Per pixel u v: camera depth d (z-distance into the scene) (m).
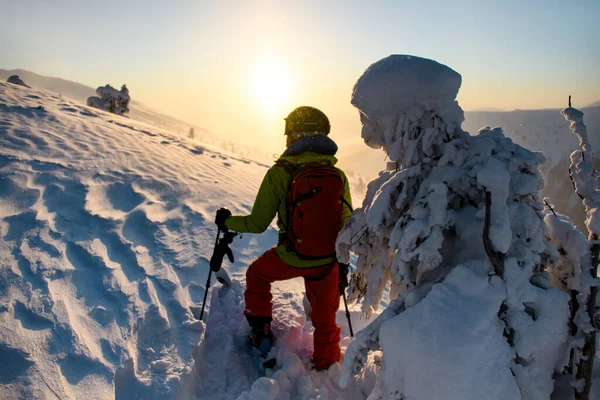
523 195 1.92
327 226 2.52
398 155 2.13
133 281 3.06
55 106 8.92
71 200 4.14
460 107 2.07
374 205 2.08
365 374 2.50
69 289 2.76
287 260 2.61
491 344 1.67
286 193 2.58
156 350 2.47
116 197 4.64
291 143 2.73
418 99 1.97
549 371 1.79
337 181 2.57
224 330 3.01
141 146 7.07
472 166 1.94
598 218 1.78
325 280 2.66
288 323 3.20
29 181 4.30
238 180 6.73
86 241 3.43
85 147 5.91
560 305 1.80
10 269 2.77
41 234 3.35
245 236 4.56
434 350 1.69
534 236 1.86
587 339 1.77
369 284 2.30
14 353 2.10
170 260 3.57
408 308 1.90
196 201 5.11
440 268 2.02
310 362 2.77
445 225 1.96
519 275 1.79
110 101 19.09
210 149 11.09
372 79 2.04
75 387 2.04
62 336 2.29
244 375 2.59
